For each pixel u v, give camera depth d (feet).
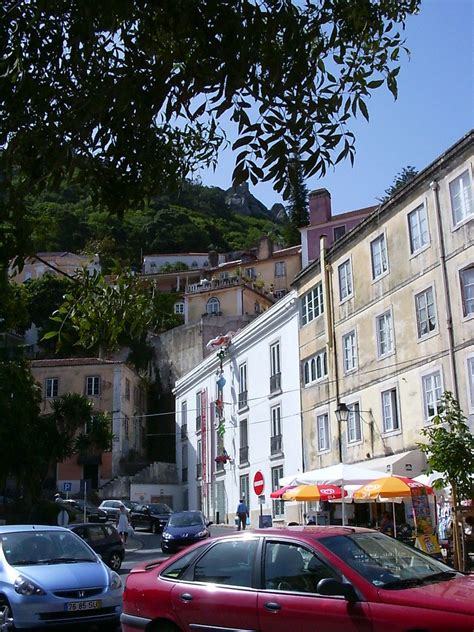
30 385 105.29
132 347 198.59
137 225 319.27
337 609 19.81
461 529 48.26
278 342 115.96
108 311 21.81
